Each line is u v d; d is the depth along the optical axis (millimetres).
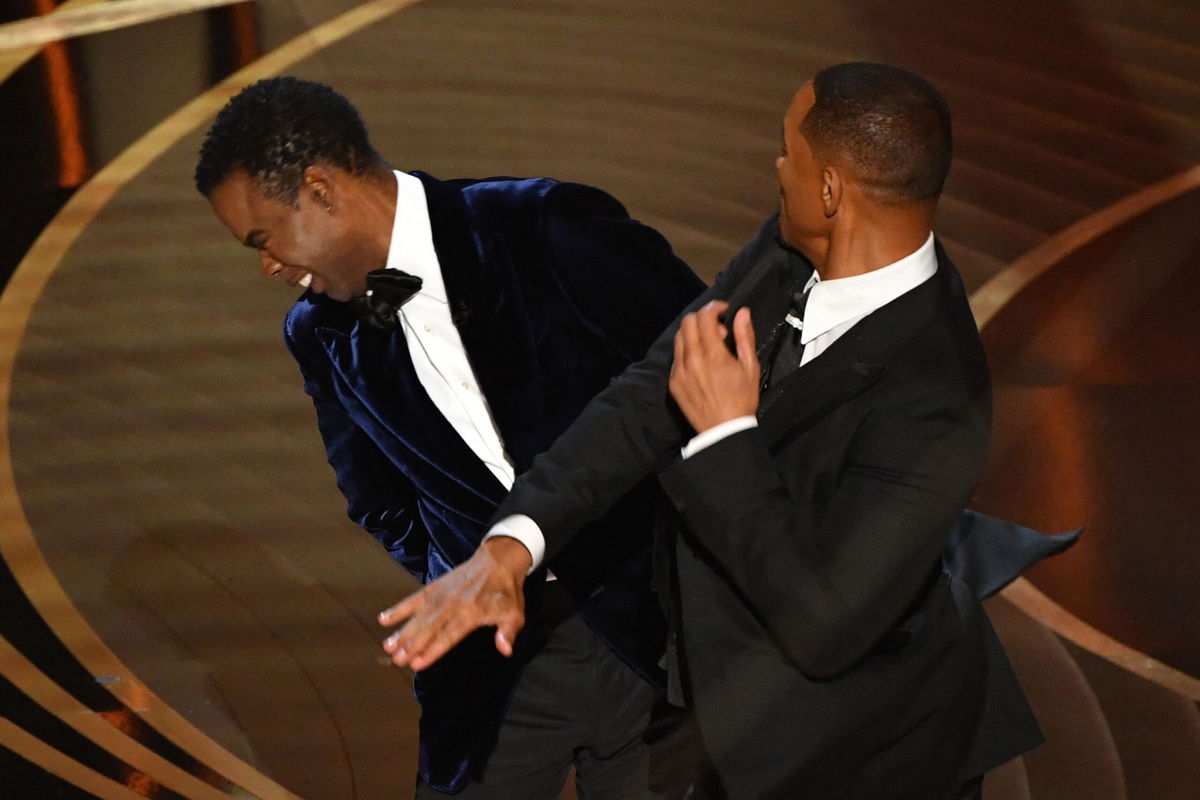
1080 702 11141
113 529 13812
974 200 19875
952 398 6219
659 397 6957
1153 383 15336
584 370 7574
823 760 6613
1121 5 26375
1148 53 24547
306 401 15984
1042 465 13969
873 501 6137
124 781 10523
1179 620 12055
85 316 17750
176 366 16656
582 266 7473
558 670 7883
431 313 7422
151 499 14281
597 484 6914
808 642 6152
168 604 12750
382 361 7617
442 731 7930
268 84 7086
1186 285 17266
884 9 26359
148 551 13477
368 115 22703
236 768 10734
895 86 6133
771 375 6566
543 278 7449
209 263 18953
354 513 8633
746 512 6176
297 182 6988
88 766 10672
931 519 6129
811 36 25344
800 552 6105
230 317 17688
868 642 6246
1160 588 12414
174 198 20656
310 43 25469
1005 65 24156
